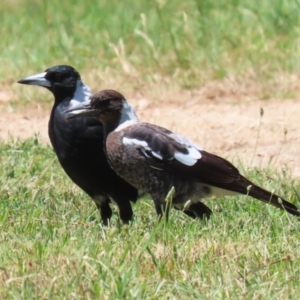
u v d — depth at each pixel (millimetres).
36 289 9008
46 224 11547
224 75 19281
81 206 12648
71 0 24500
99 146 11797
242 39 20422
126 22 21953
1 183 13602
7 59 20750
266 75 19141
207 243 10391
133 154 11383
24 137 16781
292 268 9672
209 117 17531
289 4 21359
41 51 21109
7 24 23312
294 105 17828
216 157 11617
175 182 11461
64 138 11867
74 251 9961
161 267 9594
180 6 22391
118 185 11906
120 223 12062
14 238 10781
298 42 19953
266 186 13422
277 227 11234
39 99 18766
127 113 11695
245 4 21922
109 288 9000
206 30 21000
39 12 24250
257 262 9875
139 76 19562
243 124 16953
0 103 18719
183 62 19938
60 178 13836
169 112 18016
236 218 11727
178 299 8938
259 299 8898
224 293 8992
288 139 16031
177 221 11727
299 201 12453
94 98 11633
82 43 21281
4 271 9375
